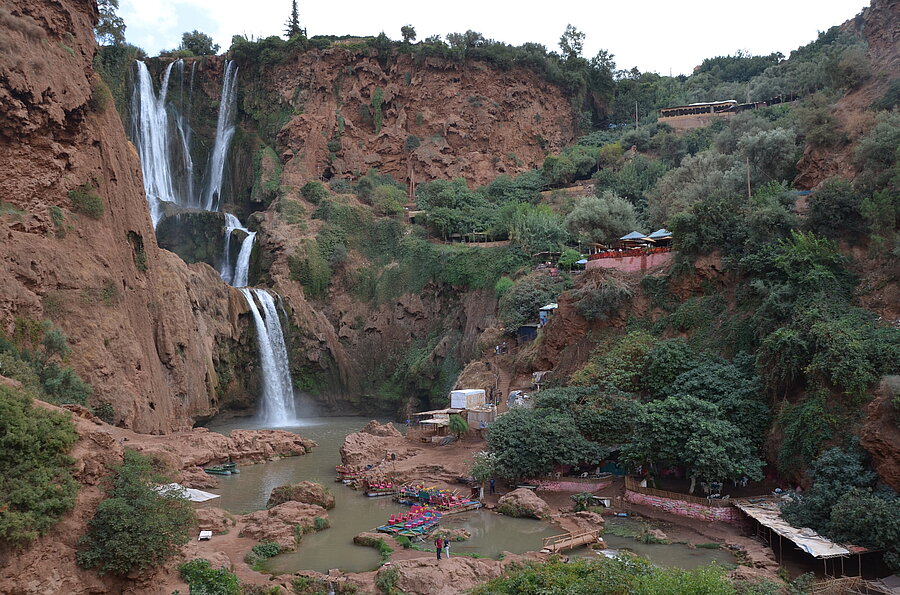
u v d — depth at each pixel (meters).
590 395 40.97
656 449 33.12
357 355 76.88
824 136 50.28
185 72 98.25
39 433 19.23
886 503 24.78
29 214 42.03
